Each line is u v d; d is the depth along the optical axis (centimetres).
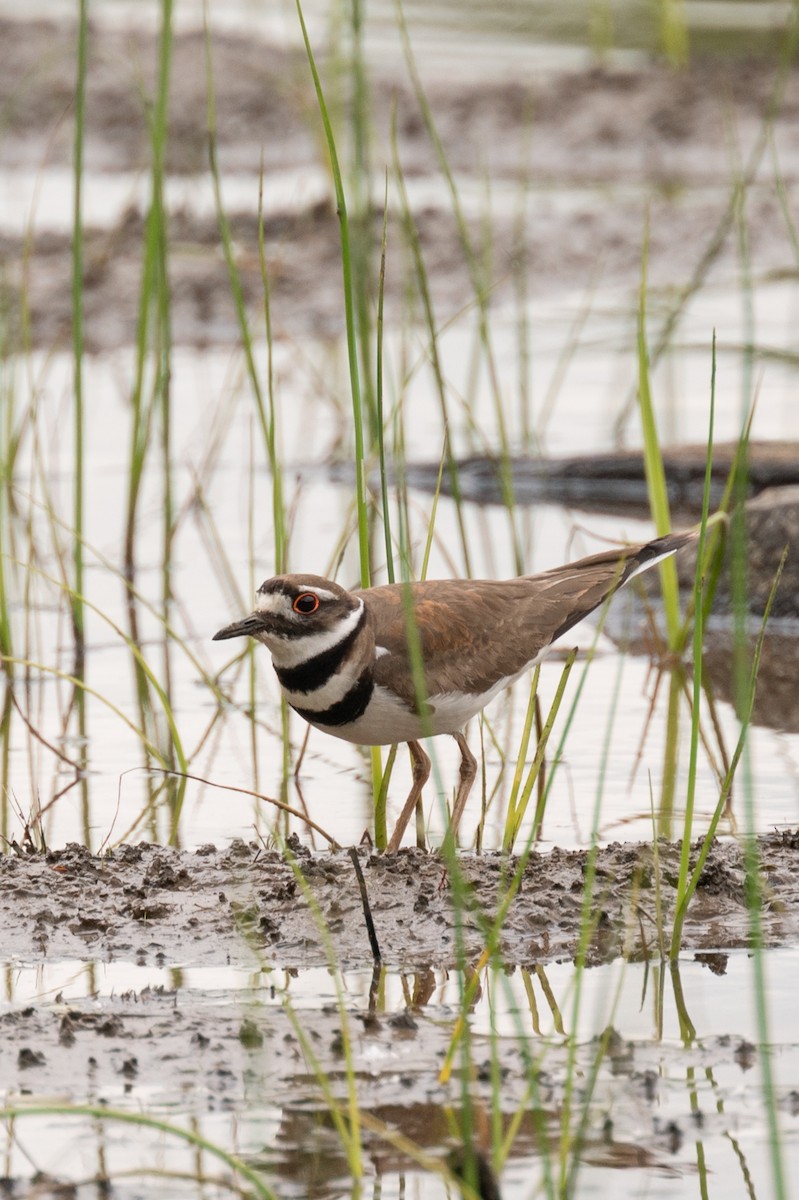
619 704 1320
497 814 1108
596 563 1120
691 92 3388
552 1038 789
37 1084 748
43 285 2422
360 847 1034
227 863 992
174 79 3375
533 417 2025
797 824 1059
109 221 2697
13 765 1216
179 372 2195
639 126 3278
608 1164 682
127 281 2431
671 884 955
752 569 1524
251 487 1412
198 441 1956
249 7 3850
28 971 873
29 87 3384
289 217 2644
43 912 934
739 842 1023
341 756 1241
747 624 1517
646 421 1336
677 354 2180
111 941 907
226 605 1530
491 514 1770
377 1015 814
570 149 3206
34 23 3647
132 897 954
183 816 1115
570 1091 677
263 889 960
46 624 1520
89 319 2355
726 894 950
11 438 1603
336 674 977
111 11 3884
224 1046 784
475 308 2375
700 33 3819
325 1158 690
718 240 1827
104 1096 739
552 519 1745
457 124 3297
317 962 884
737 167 1673
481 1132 706
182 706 1338
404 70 3544
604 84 3438
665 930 913
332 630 970
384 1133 662
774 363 2142
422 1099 733
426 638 989
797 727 1267
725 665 1408
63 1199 660
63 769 1209
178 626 1490
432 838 1070
